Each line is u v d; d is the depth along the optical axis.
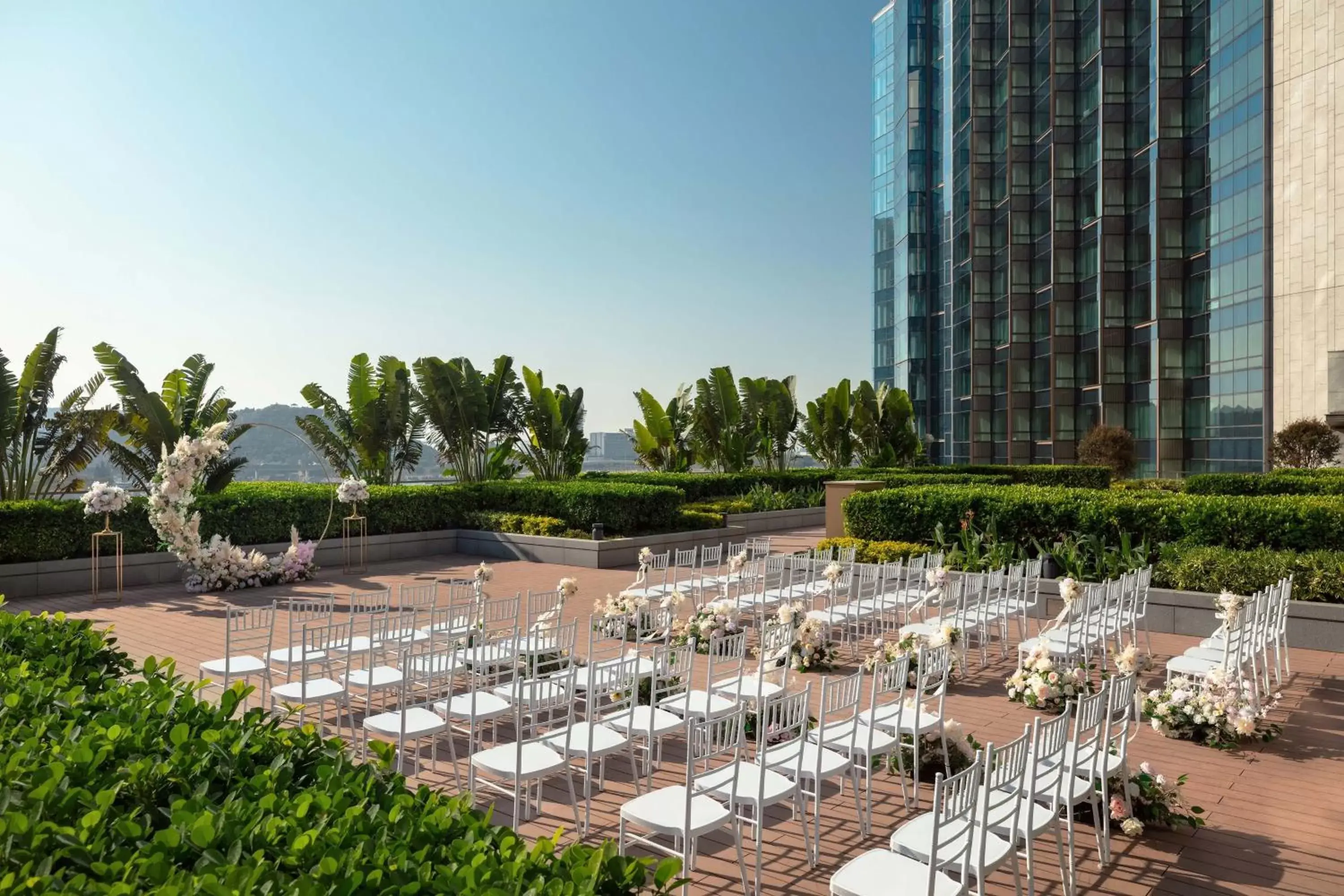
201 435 12.74
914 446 30.12
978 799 3.74
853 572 10.82
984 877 3.32
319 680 6.05
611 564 15.14
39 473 14.16
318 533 15.32
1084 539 11.02
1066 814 4.70
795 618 8.21
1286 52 25.61
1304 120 25.11
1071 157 35.25
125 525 12.98
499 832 2.33
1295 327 25.38
